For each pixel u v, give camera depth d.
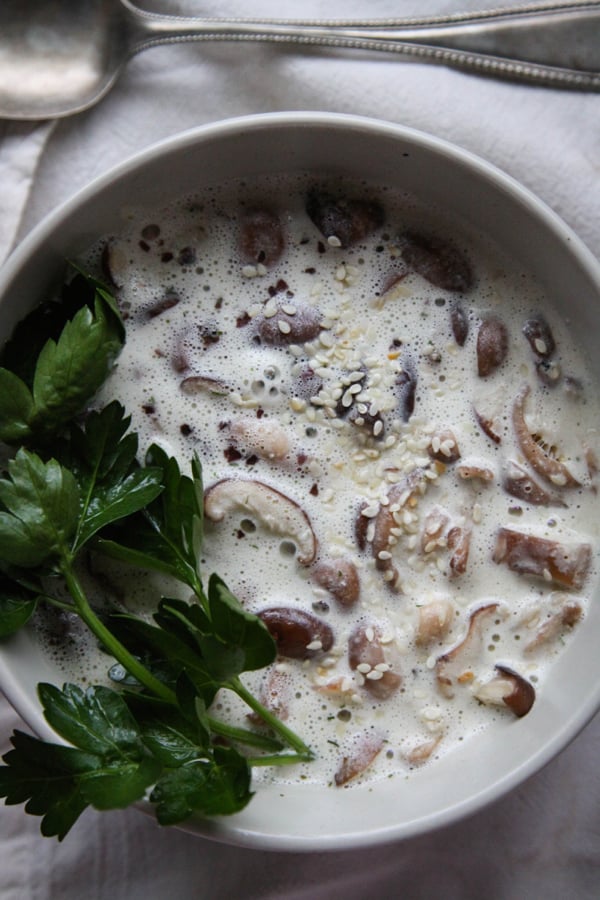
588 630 0.39
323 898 0.43
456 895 0.43
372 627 0.39
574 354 0.40
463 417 0.40
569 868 0.43
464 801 0.37
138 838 0.43
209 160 0.39
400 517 0.40
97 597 0.39
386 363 0.40
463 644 0.39
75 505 0.37
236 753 0.36
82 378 0.38
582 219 0.42
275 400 0.40
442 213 0.40
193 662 0.37
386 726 0.39
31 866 0.43
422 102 0.42
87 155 0.42
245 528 0.40
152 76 0.42
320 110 0.42
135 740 0.36
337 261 0.40
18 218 0.42
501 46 0.42
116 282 0.40
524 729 0.39
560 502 0.40
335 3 0.42
